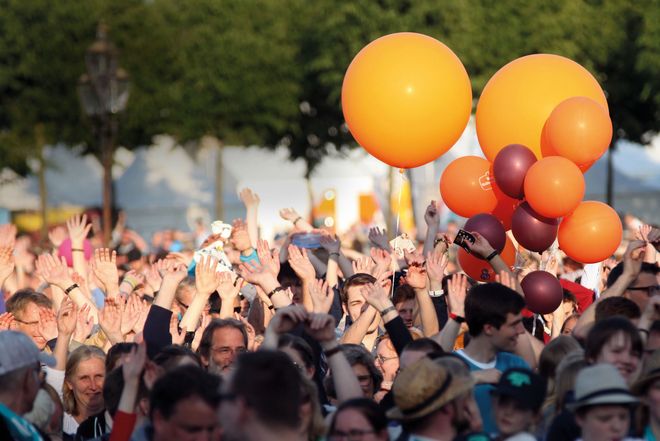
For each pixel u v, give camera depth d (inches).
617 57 1617.9
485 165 503.5
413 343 362.6
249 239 637.3
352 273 578.6
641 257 488.4
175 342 452.4
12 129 1823.3
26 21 1819.6
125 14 1827.0
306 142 1859.0
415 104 479.2
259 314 524.4
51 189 2020.2
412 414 302.2
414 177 1791.3
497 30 1551.4
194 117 1815.9
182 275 418.6
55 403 395.9
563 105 461.4
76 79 1822.1
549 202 449.1
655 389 328.8
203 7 1819.6
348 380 335.6
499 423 318.3
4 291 782.5
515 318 378.0
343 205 1991.9
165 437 294.2
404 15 1546.5
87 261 759.1
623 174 1875.0
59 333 444.1
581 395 300.0
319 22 1599.4
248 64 1787.6
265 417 259.6
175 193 2033.7
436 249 536.7
